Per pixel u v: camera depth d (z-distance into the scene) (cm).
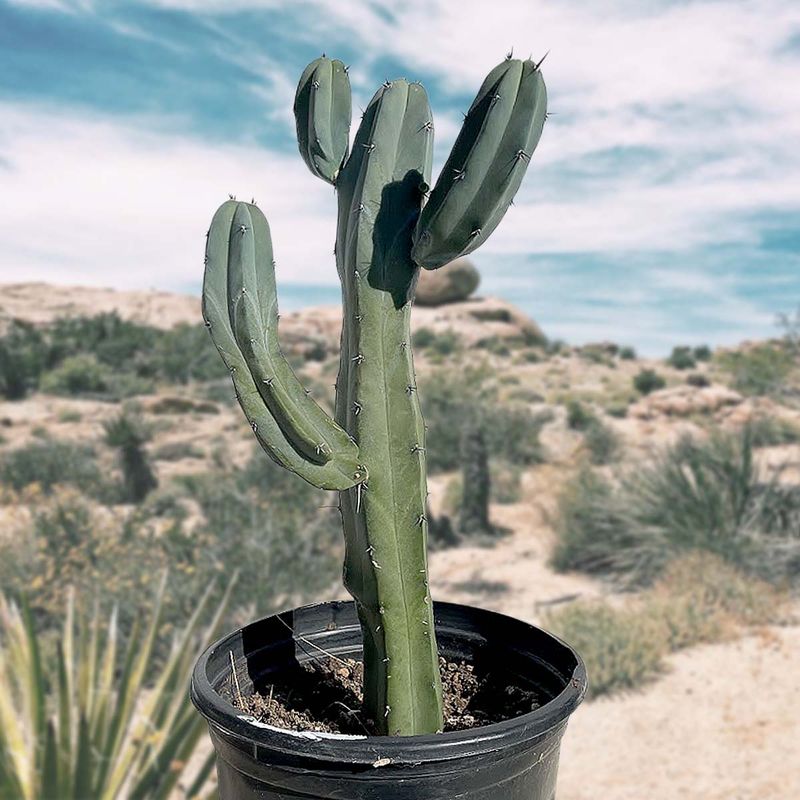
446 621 126
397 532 103
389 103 105
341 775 86
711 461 671
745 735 404
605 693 449
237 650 116
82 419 1419
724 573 569
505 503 887
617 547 638
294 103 116
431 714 103
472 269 2769
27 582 507
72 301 2662
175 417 1421
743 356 2073
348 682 119
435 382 1419
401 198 104
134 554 539
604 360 2459
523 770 93
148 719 272
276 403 92
